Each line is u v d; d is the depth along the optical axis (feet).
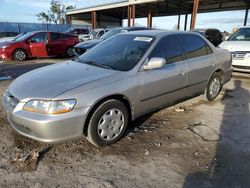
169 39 13.73
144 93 11.87
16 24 102.42
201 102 17.15
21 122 9.50
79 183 8.51
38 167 9.30
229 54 18.47
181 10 95.35
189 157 10.22
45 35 40.04
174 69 13.33
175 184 8.57
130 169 9.35
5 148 10.49
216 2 79.15
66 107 9.29
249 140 11.76
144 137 11.85
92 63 12.77
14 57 37.24
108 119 10.66
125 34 14.88
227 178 8.95
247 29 27.78
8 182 8.43
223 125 13.39
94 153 10.36
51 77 10.91
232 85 22.08
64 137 9.50
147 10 96.48
